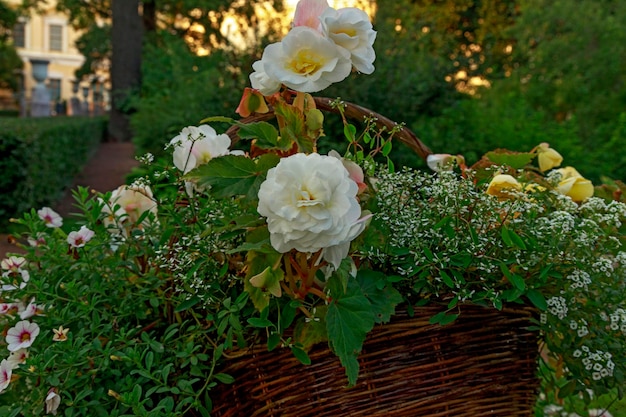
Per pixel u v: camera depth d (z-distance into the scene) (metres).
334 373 1.10
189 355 1.12
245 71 5.41
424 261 1.11
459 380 1.13
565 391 1.23
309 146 1.10
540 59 8.86
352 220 0.96
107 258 1.34
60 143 7.20
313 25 1.08
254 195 1.05
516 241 1.09
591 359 1.16
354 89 4.81
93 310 1.24
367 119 1.26
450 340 1.13
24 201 5.52
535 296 1.11
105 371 1.18
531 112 6.91
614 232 1.27
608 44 8.62
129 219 1.42
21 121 6.86
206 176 1.06
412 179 1.22
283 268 1.08
